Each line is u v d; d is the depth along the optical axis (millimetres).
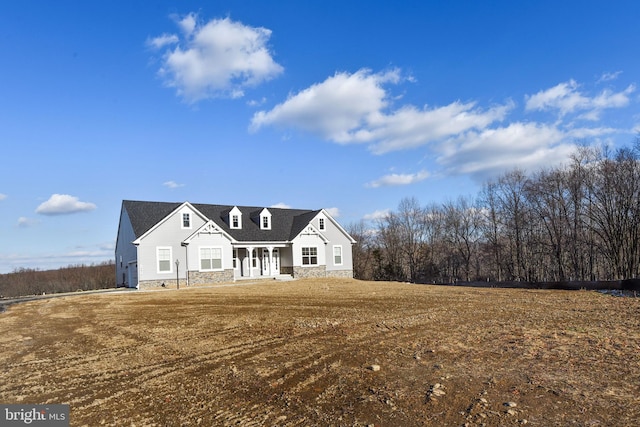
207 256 32344
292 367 8172
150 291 27438
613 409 5312
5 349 10961
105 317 16438
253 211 39625
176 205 34656
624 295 20016
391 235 61094
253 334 11727
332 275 39156
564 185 38000
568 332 10266
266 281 33500
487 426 5016
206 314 16250
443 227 57781
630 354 7883
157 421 5824
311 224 37625
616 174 33812
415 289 26797
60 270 60469
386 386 6684
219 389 7078
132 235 31578
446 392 6242
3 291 46562
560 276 38406
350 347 9594
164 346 10586
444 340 9875
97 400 6750
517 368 7258
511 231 44969
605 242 35281
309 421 5547
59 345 11289
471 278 53250
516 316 13484
